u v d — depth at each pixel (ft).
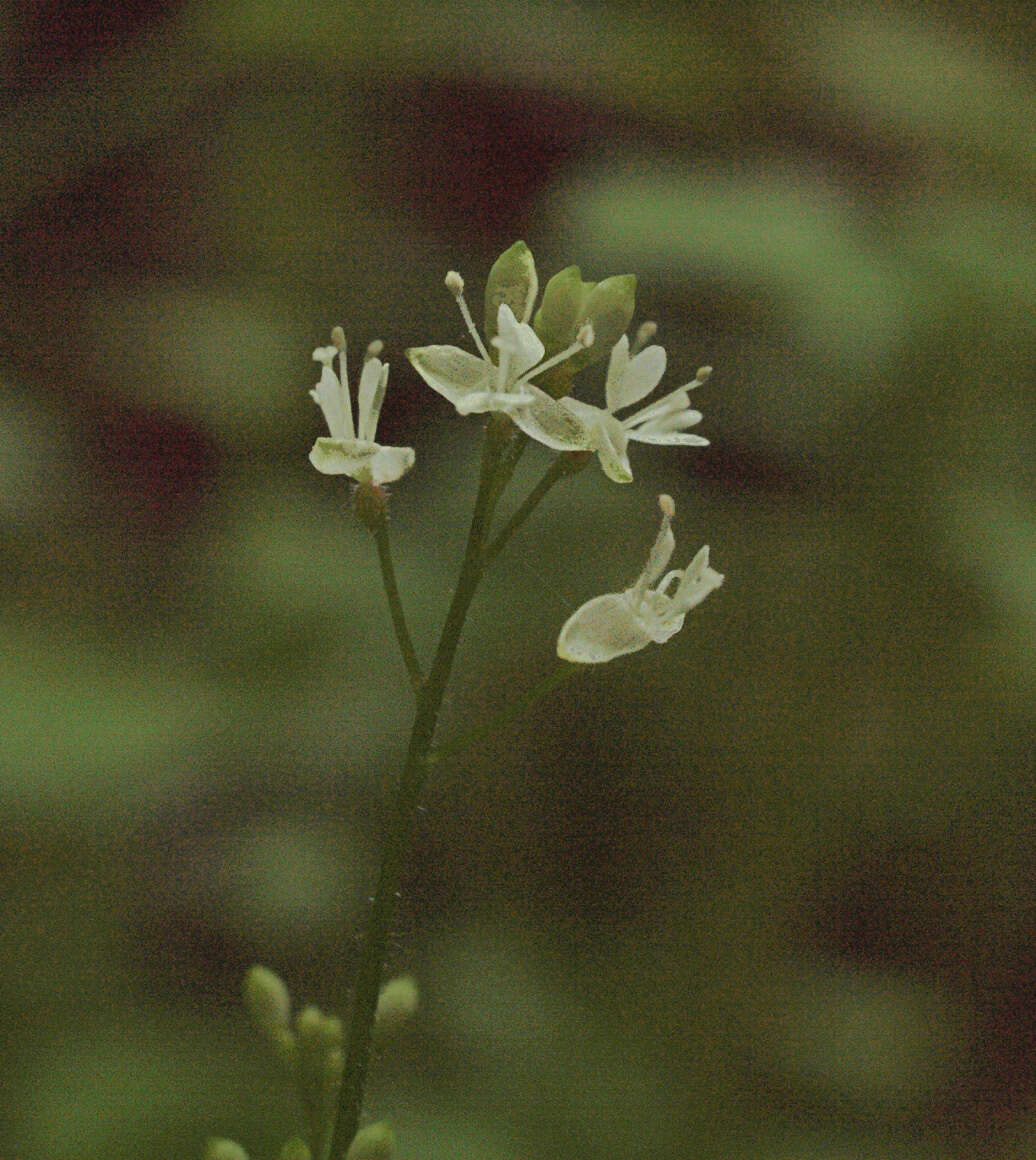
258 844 0.59
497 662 0.68
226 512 0.73
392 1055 0.54
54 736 0.53
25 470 0.69
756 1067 0.55
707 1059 0.55
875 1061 0.56
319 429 0.77
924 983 0.62
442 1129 0.52
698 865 0.62
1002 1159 0.56
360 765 0.63
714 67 0.78
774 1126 0.54
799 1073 0.55
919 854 0.65
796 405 0.65
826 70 0.70
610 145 0.89
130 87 0.84
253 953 0.59
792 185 0.63
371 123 0.94
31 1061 0.53
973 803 0.64
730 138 0.79
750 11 0.76
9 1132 0.52
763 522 0.67
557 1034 0.54
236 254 0.92
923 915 0.64
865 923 0.64
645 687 0.66
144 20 0.84
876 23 0.70
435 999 0.56
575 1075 0.53
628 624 0.42
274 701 0.62
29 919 0.56
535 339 0.41
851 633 0.64
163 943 0.58
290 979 0.59
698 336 0.71
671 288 0.71
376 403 0.42
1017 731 0.63
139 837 0.59
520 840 0.64
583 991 0.57
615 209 0.59
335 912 0.58
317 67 0.86
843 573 0.64
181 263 0.91
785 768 0.63
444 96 0.92
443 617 0.63
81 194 0.90
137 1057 0.53
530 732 0.66
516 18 0.80
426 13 0.82
